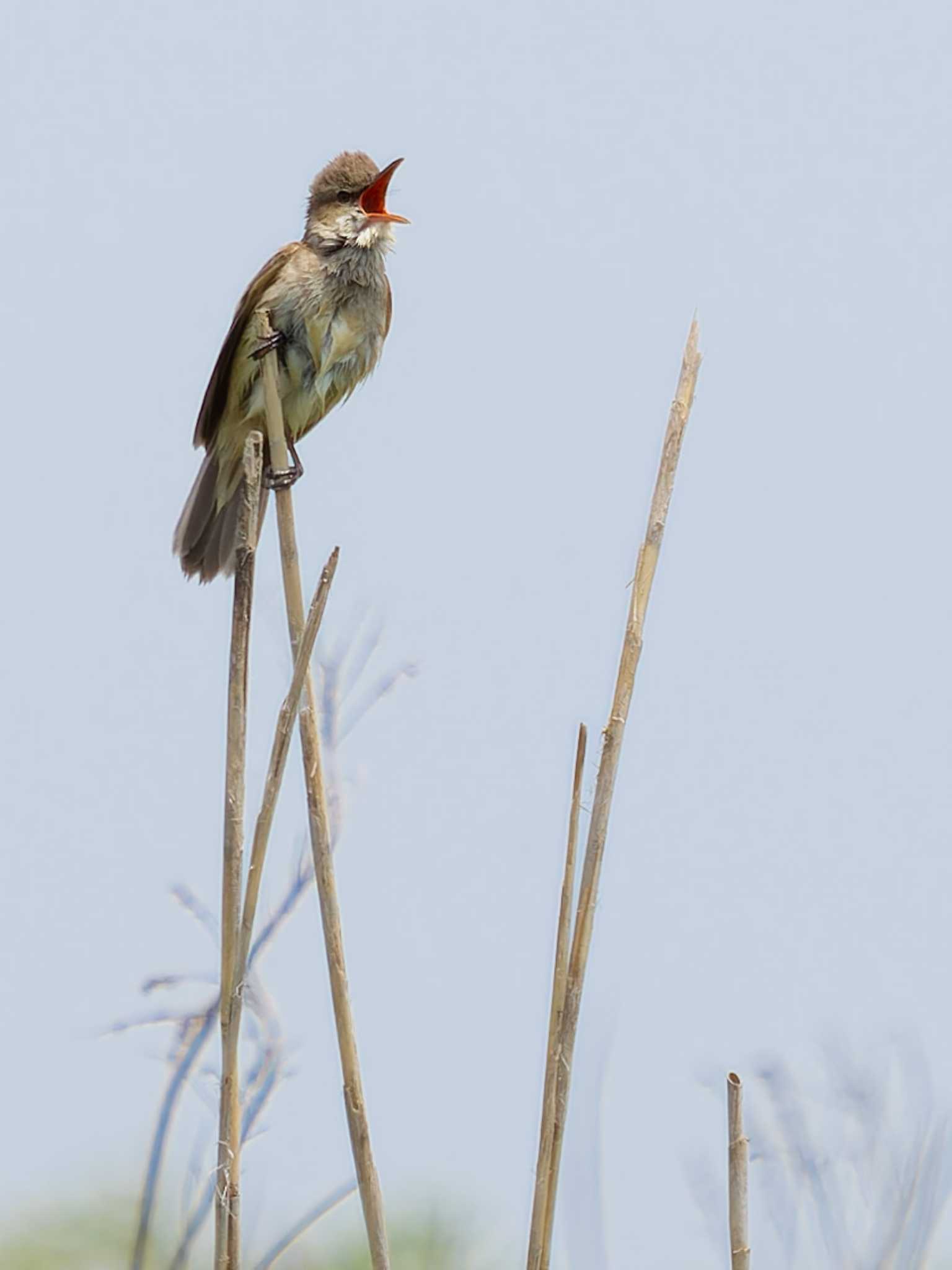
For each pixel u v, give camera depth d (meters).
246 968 6.80
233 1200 6.55
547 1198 6.54
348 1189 6.99
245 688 7.32
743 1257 5.94
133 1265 6.37
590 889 6.80
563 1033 6.64
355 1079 7.00
